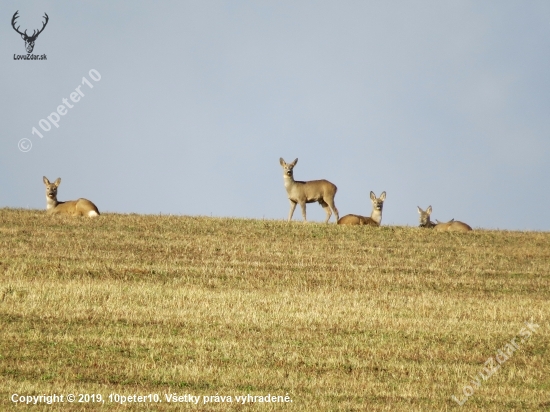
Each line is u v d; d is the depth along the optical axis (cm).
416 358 6538
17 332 6581
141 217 11681
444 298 8525
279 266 9500
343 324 7350
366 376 6012
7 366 5781
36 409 4878
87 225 11012
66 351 6206
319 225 11519
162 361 6122
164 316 7288
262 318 7381
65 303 7506
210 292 8212
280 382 5762
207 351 6394
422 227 12075
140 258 9506
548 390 5869
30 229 10588
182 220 11594
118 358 6119
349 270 9500
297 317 7469
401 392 5647
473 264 10188
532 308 8212
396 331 7231
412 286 9019
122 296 7838
